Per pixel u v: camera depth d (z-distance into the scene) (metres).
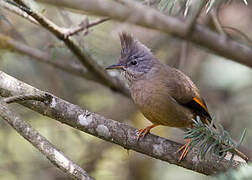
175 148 7.92
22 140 12.27
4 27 11.99
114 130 7.87
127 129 7.95
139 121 13.55
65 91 13.26
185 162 7.85
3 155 11.95
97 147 12.55
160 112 9.28
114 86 12.24
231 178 5.75
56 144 12.36
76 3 10.81
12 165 11.81
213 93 13.47
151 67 9.62
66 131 12.55
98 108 13.45
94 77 12.09
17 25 12.46
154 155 7.98
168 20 10.88
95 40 11.97
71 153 12.39
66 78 13.72
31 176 11.88
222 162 7.58
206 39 10.86
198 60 13.96
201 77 13.73
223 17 13.61
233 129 12.55
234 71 13.34
